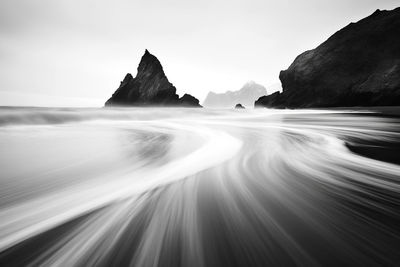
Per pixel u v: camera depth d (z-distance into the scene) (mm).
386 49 53812
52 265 1991
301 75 64375
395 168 5230
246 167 5312
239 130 13711
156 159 6145
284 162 5824
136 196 3547
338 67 58438
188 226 2631
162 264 1978
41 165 5488
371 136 11047
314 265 1986
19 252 2176
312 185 4109
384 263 2016
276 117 28219
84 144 8492
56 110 20875
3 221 2783
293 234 2473
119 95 72688
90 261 2023
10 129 13008
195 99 69750
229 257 2086
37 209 3113
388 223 2719
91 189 3879
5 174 4746
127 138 10195
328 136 11016
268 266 1971
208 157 6395
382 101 48469
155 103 64750
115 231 2520
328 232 2518
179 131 13102
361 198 3518
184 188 3908
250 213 2982
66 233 2486
